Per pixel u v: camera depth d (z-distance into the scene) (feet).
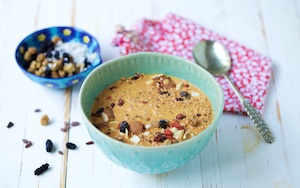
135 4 2.36
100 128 1.55
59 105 1.87
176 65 1.73
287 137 1.76
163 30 2.18
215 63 2.00
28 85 1.95
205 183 1.62
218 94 1.59
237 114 1.84
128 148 1.39
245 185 1.61
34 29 2.23
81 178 1.62
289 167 1.66
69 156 1.69
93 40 2.02
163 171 1.52
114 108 1.63
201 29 2.17
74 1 2.37
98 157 1.69
